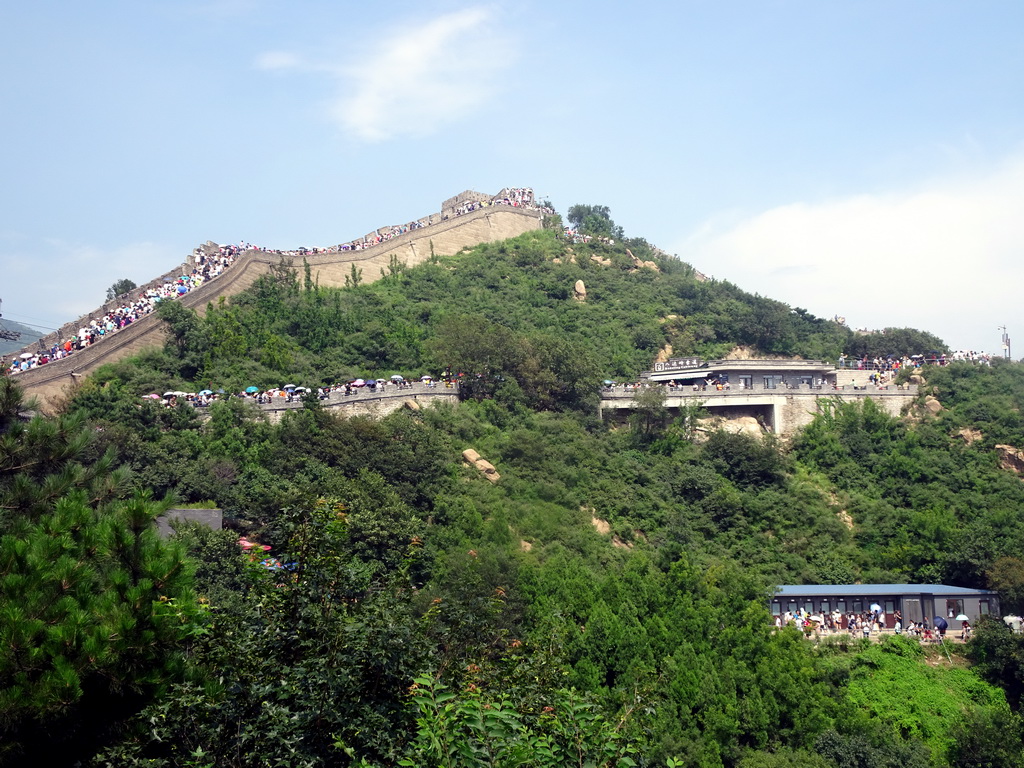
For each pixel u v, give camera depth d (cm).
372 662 2966
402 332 11512
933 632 8081
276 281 12625
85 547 3169
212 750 2825
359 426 8531
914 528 9469
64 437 3719
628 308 14575
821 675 7162
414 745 2666
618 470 9950
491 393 10525
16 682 2761
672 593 7512
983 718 6975
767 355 14425
